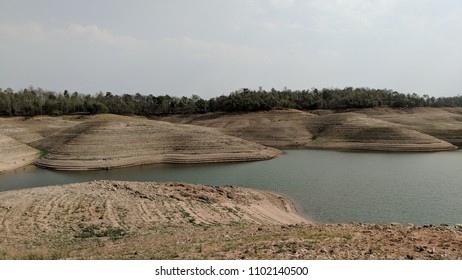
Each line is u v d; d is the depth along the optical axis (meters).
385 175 53.84
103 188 38.19
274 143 95.56
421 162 66.25
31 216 28.25
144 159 69.38
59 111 122.75
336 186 46.97
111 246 20.72
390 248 16.97
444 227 21.70
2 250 19.91
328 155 77.94
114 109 144.75
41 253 18.58
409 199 40.12
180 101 164.50
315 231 21.41
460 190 43.91
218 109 151.38
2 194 35.25
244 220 30.77
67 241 22.92
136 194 36.03
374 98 156.00
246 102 141.00
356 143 89.19
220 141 78.44
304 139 97.44
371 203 38.81
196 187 41.44
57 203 31.78
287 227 24.42
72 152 68.38
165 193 37.19
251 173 57.91
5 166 62.69
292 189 45.72
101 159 66.31
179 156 71.75
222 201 36.31
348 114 108.19
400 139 86.69
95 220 27.78
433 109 155.25
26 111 118.06
